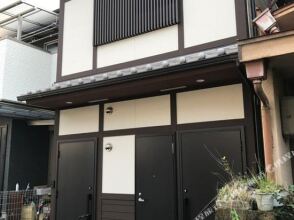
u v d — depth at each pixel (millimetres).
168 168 4746
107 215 5297
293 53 3154
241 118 4270
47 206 7266
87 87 4812
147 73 4211
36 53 8789
